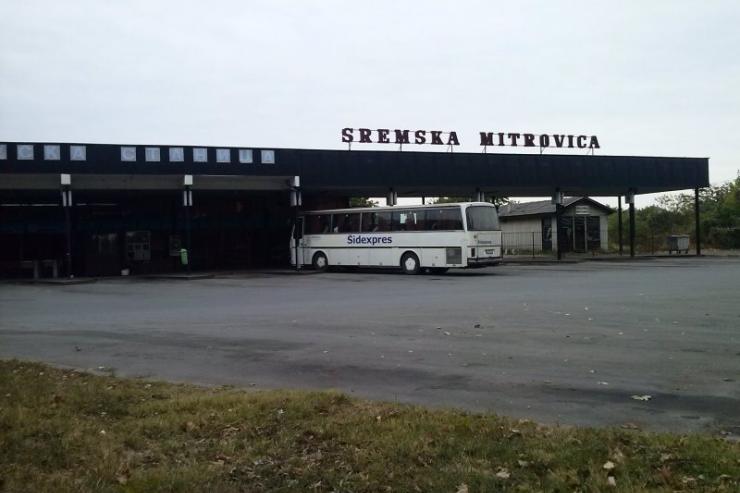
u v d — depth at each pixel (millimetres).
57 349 11094
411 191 41188
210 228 39312
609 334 11258
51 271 35469
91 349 11039
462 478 4586
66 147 29484
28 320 15281
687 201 72750
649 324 12305
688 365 8672
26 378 8164
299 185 33656
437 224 29391
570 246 51469
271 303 18203
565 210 50906
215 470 4867
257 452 5270
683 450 4992
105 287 25703
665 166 41438
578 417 6414
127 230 37688
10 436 5605
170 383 8117
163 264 38406
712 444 5152
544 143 40062
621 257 43625
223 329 13109
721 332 11250
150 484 4574
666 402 6910
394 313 14969
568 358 9305
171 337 12219
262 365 9406
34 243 36844
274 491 4508
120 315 15984
